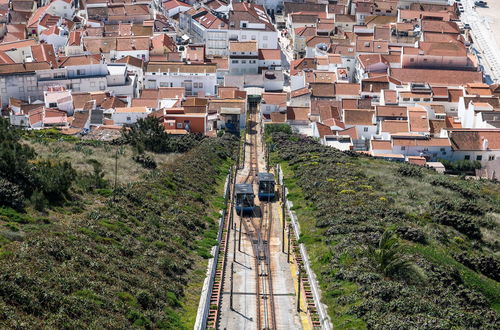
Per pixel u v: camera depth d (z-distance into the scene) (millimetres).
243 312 73688
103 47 199250
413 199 105625
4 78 169625
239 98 175375
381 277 74125
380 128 158250
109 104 162500
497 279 83500
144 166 111438
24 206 77438
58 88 168625
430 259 80062
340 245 83000
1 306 54188
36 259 63094
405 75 190875
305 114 169750
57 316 56469
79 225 76188
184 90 177875
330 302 71688
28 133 127500
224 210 103500
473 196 115438
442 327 62625
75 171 92812
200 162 119812
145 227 83188
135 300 65250
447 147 149625
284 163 129875
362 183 110250
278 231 98500
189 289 74062
